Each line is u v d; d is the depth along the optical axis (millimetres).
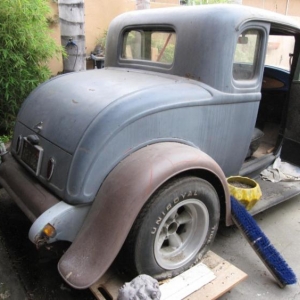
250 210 2404
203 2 5910
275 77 3410
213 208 1994
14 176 2189
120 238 1609
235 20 2064
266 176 2998
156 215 1725
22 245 2324
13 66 3473
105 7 5523
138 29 2564
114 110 1740
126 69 2654
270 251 2061
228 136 2309
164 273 1871
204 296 1765
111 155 1748
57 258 2227
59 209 1702
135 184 1638
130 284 1527
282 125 3117
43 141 1975
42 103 2203
